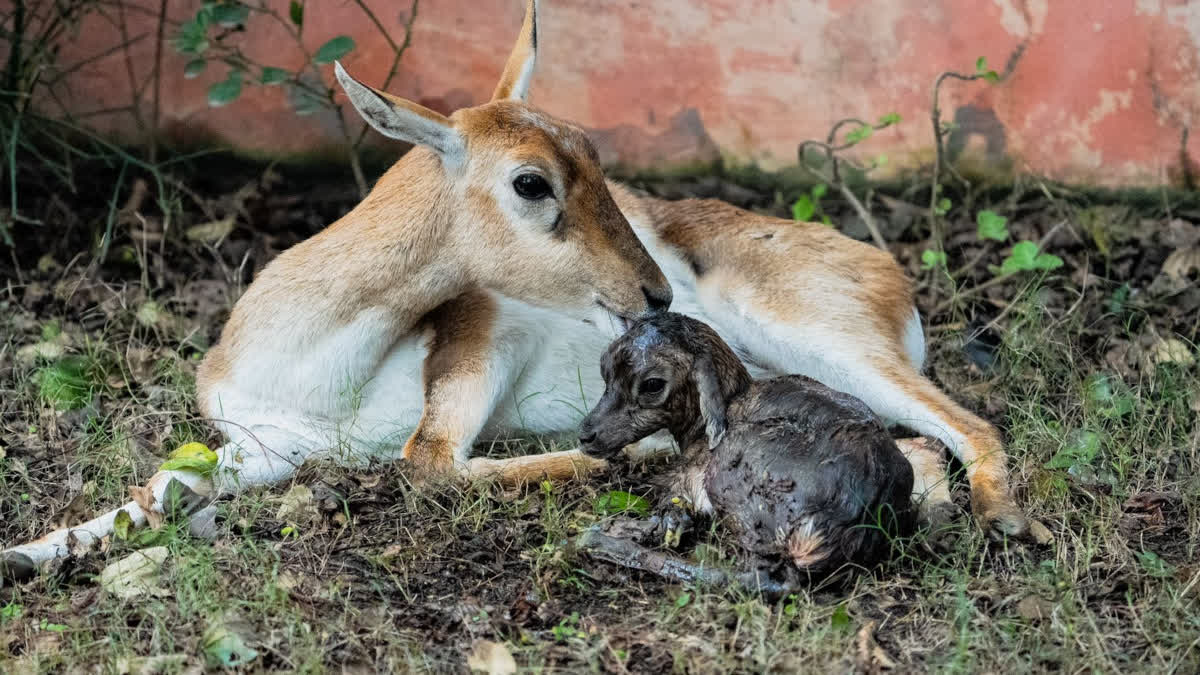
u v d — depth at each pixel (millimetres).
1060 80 10625
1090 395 8008
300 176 11445
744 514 6098
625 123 11227
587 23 11016
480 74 11117
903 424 7605
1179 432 7820
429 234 7352
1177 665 5586
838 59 10930
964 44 10727
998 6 10586
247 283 10125
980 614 5934
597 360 7945
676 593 6082
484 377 7531
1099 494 7008
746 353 8070
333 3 11008
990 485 6859
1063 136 10734
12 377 8742
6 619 6082
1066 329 9086
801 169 11188
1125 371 8641
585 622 5988
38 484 7395
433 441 7332
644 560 6262
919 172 11055
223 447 7516
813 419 6105
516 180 7141
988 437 7238
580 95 11172
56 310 9641
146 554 6391
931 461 7137
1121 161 10664
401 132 7141
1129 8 10359
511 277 7383
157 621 5895
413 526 6836
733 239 8117
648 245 8148
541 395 8008
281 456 7375
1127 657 5664
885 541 6199
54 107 11320
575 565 6391
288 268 7617
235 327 7723
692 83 11102
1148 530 6805
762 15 10906
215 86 9719
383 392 7723
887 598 6117
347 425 7672
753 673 5594
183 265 10375
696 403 6457
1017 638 5770
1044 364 8633
